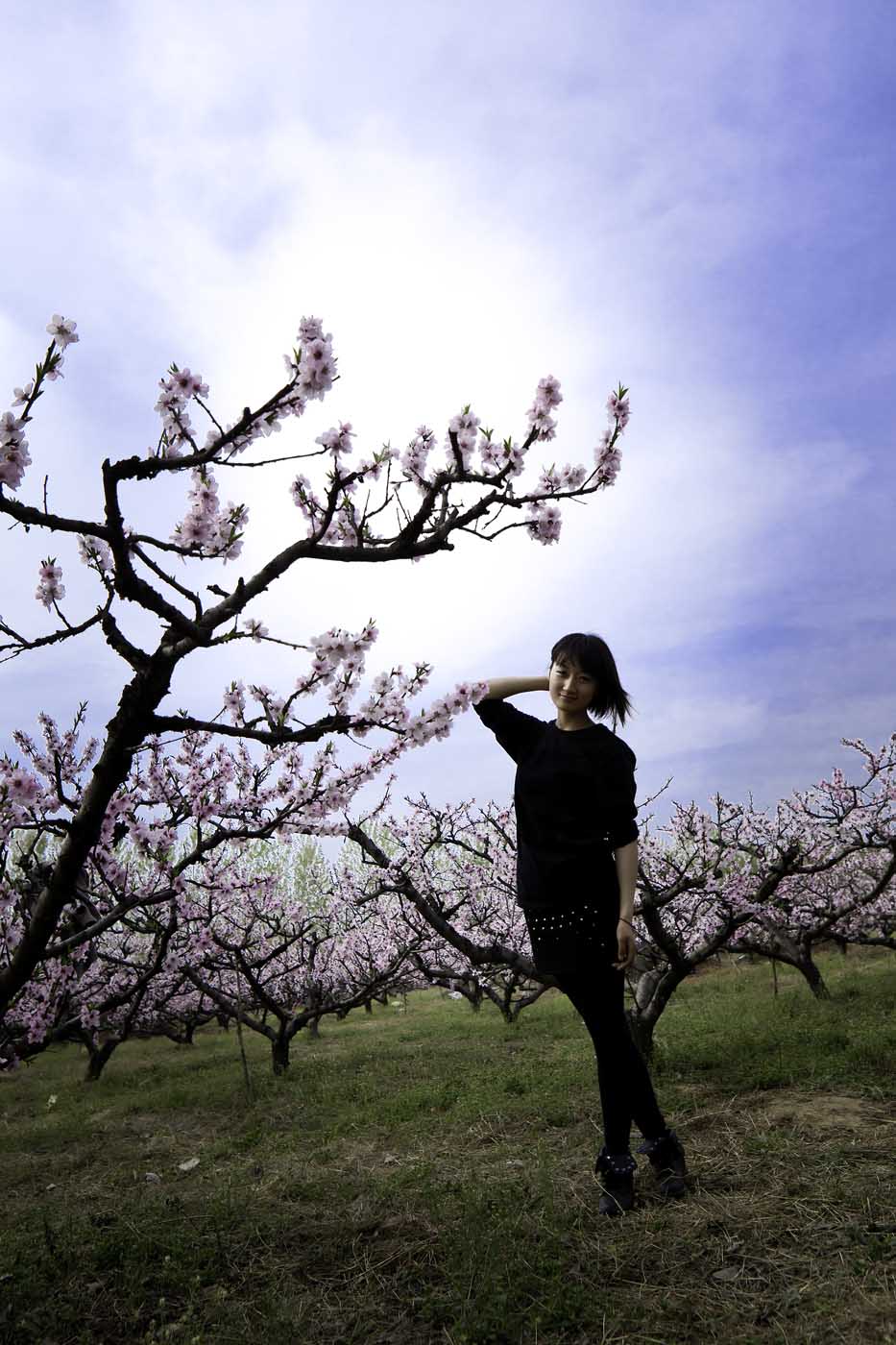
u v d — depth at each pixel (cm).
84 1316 286
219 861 734
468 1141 475
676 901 986
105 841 409
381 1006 1944
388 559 324
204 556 329
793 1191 320
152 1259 334
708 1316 243
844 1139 374
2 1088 1071
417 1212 347
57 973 604
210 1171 495
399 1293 281
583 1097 547
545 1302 258
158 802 511
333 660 344
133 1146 612
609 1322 244
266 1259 321
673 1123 447
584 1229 310
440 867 1222
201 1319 275
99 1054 1071
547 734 367
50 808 427
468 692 357
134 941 1089
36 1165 573
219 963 935
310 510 373
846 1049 587
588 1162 395
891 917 1212
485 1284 263
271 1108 703
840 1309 234
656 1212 316
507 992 1202
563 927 342
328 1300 283
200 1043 1477
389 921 1299
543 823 351
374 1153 480
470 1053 895
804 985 1193
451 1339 247
